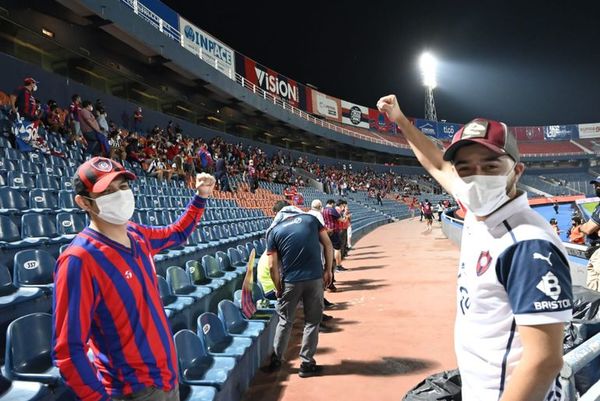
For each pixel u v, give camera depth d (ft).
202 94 82.79
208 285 18.10
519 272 4.32
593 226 15.66
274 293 19.30
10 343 8.39
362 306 22.94
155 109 72.02
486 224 4.80
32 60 49.06
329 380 13.92
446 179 6.96
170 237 8.42
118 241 6.77
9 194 20.58
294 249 14.66
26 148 30.04
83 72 57.11
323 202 84.69
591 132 212.23
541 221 4.62
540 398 4.11
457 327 5.20
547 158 196.13
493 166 4.69
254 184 63.72
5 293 11.53
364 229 68.85
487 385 4.65
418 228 78.07
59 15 49.98
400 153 164.25
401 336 17.76
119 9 51.16
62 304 5.90
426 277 30.14
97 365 6.44
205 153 51.75
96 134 37.06
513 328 4.51
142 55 62.80
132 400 6.32
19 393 7.69
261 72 113.60
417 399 8.04
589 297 10.06
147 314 6.63
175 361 7.06
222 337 13.69
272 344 17.25
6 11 45.52
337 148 147.02
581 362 5.29
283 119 104.68
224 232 31.68
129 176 6.86
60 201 24.14
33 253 13.35
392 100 7.91
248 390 13.39
